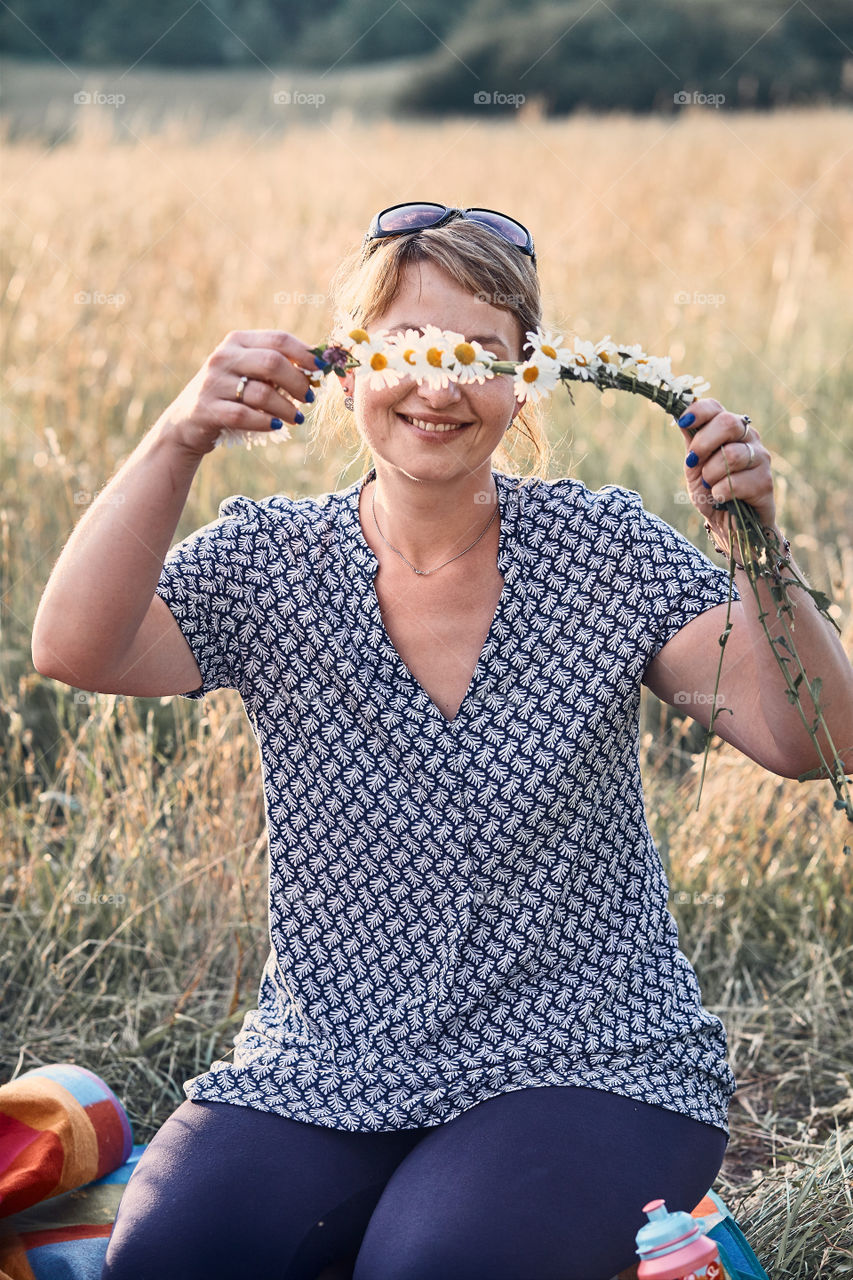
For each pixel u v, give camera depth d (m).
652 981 1.71
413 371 1.53
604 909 1.72
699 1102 1.65
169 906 2.84
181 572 1.71
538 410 1.96
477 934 1.69
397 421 1.63
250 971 2.83
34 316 5.46
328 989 1.73
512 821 1.67
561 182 10.06
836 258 8.24
